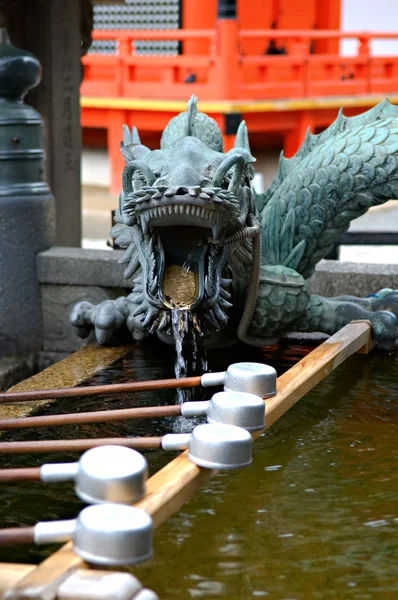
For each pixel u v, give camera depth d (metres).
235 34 12.88
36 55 6.13
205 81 14.03
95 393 3.09
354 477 2.83
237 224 3.39
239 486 2.76
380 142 4.12
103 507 1.91
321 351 3.56
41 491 2.78
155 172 3.39
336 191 4.15
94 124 14.64
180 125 3.75
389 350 4.28
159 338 4.28
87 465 2.07
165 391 3.73
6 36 4.87
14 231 4.70
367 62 15.02
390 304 4.43
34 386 3.78
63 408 3.54
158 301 3.43
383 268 4.78
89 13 6.41
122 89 14.21
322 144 4.32
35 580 1.73
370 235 5.62
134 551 1.83
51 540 1.92
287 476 2.84
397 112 4.34
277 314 3.95
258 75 13.84
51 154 6.27
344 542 2.39
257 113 13.39
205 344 4.18
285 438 3.18
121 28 15.27
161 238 3.42
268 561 2.28
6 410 3.50
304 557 2.31
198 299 3.44
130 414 2.67
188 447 2.35
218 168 3.28
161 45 14.90
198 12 14.53
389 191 4.14
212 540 2.40
